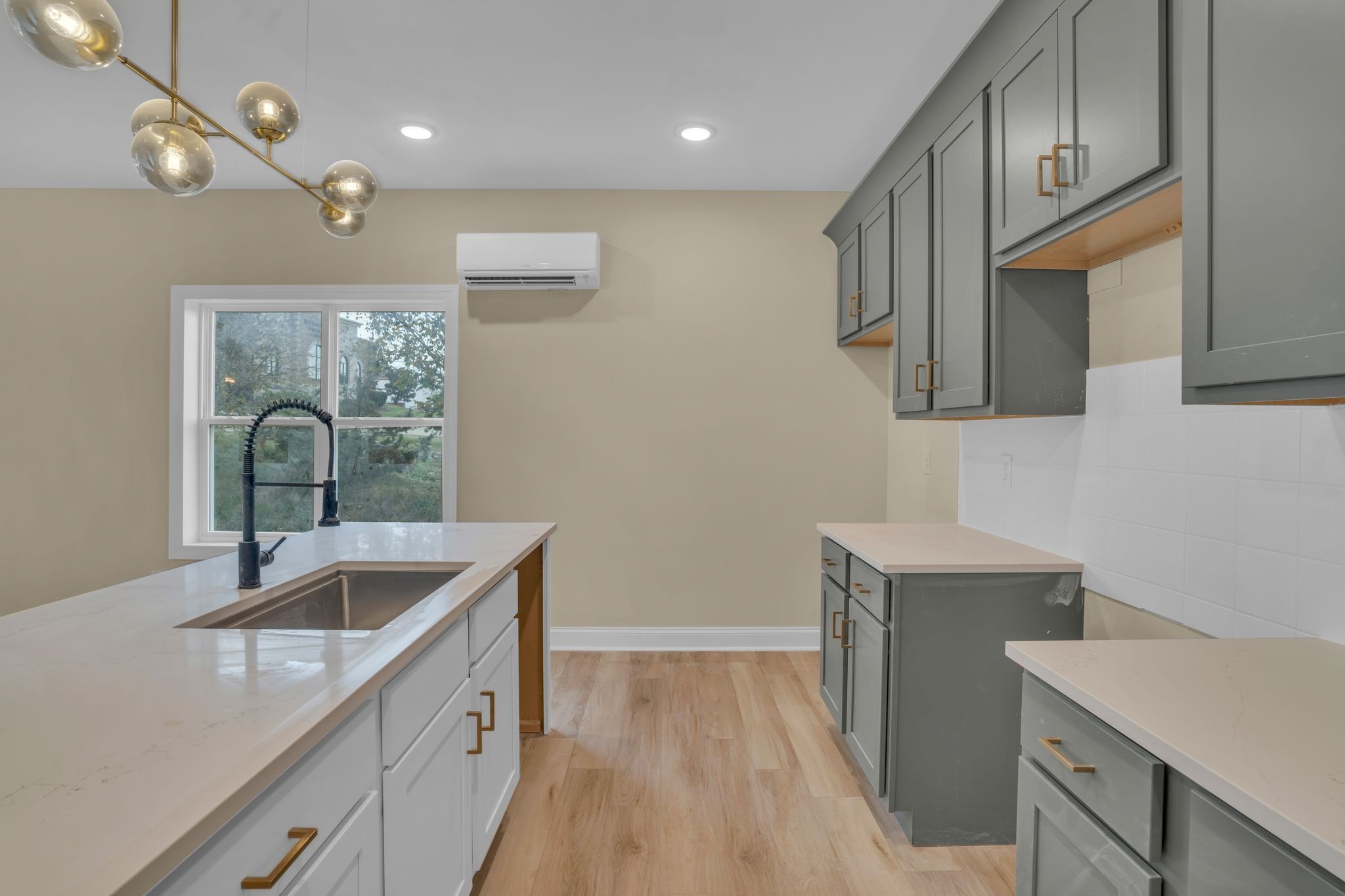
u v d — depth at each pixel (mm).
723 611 3643
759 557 3633
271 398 3686
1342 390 820
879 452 3633
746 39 2227
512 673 1979
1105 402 1817
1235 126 959
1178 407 1556
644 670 3330
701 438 3613
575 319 3594
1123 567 1744
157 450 3541
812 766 2385
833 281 3611
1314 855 638
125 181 3432
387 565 1872
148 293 3543
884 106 2676
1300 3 860
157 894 620
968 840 1939
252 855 753
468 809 1552
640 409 3605
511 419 3600
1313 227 845
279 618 1561
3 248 3510
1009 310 1881
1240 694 987
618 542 3625
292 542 2182
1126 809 903
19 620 1275
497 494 3611
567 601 3629
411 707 1215
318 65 2377
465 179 3420
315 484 2328
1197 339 1027
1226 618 1418
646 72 2426
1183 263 1053
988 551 2086
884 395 3631
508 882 1784
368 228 3557
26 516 3521
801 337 3613
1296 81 866
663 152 3109
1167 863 846
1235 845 741
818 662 3434
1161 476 1609
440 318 3686
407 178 3418
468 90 2553
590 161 3219
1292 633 1273
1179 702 958
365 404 3689
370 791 1067
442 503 3658
